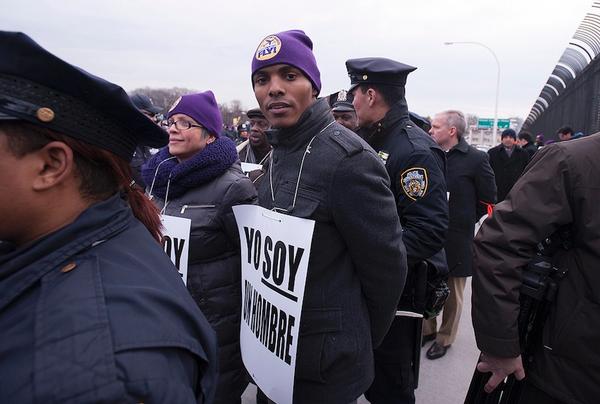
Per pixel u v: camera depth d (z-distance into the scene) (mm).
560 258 1419
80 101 686
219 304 1882
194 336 732
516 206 1431
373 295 1482
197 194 1922
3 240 714
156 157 2244
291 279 1354
